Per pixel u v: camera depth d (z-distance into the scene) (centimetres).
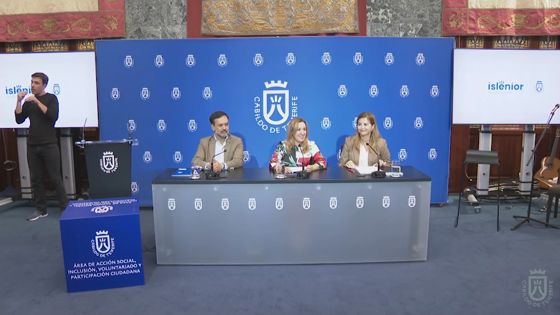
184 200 314
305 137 364
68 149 499
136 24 505
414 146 477
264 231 317
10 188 574
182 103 470
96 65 467
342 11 496
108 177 352
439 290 280
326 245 319
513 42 510
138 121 473
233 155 370
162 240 318
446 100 473
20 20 507
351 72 464
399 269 312
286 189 312
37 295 279
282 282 293
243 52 462
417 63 467
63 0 503
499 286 285
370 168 346
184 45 463
